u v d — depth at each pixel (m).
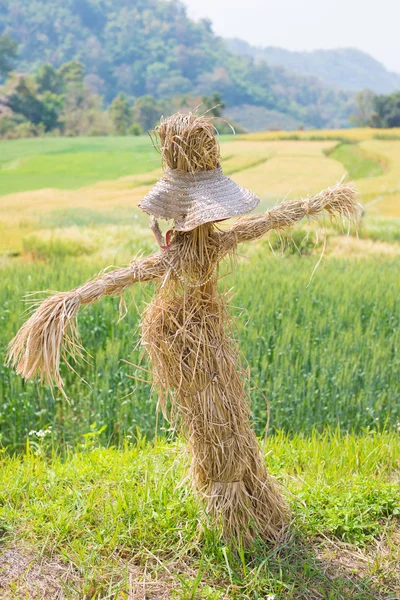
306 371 7.02
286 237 3.87
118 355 7.06
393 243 14.27
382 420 6.50
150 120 65.44
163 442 5.01
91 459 4.71
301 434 5.66
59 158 23.48
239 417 3.65
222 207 3.23
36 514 3.96
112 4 128.88
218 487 3.67
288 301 8.90
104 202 17.14
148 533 3.81
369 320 8.80
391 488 4.35
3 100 49.19
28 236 13.55
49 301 3.24
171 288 3.54
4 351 7.06
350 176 21.20
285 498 4.18
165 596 3.40
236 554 3.65
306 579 3.58
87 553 3.67
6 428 6.29
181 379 3.50
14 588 3.37
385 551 3.85
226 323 3.74
